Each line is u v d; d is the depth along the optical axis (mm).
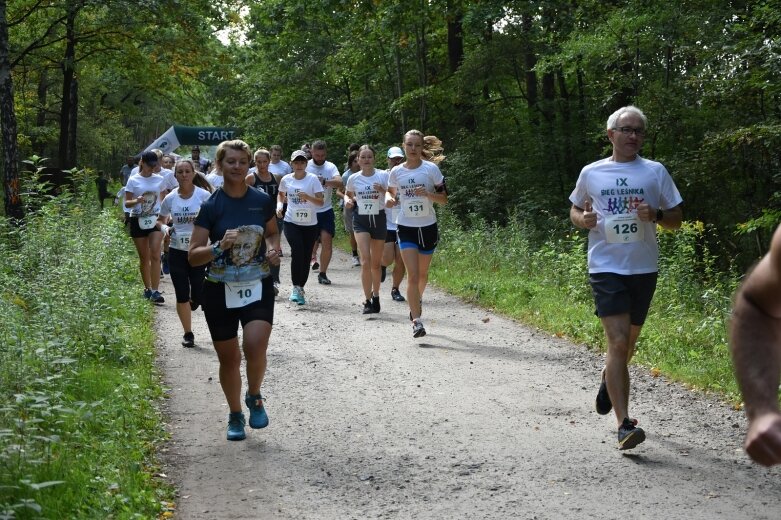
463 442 5777
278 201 11688
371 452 5586
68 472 4594
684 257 11141
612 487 4910
